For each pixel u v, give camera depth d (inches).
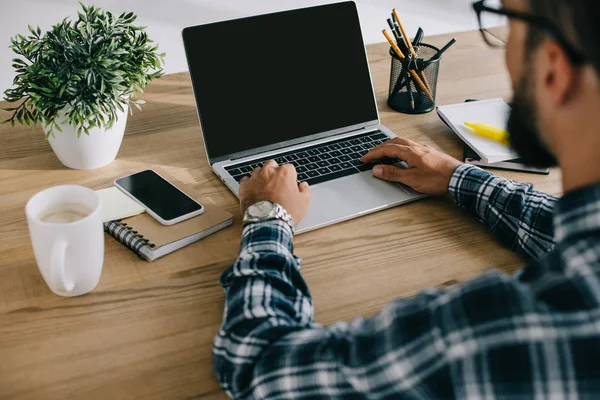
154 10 135.4
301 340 28.0
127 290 36.3
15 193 43.3
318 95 51.4
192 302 35.8
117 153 48.3
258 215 37.1
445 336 22.7
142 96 56.4
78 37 42.7
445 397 22.8
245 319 30.4
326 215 42.4
